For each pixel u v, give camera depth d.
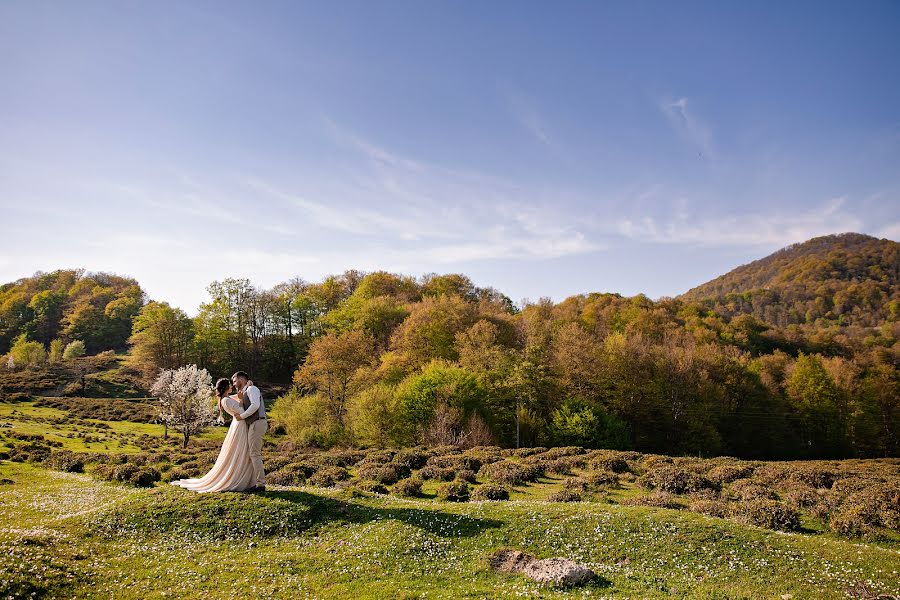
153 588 11.88
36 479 28.89
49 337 130.25
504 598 11.76
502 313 102.31
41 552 12.93
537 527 17.00
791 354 103.94
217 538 15.33
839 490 27.42
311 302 117.88
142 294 153.25
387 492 27.11
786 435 80.94
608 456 36.56
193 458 41.03
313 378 71.19
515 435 63.47
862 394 81.44
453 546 15.59
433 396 60.31
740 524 18.14
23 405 73.75
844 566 14.34
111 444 50.09
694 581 13.17
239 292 108.31
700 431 71.62
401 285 124.31
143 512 16.52
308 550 14.84
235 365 103.75
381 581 12.77
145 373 94.62
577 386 72.31
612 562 14.73
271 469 35.50
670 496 24.17
